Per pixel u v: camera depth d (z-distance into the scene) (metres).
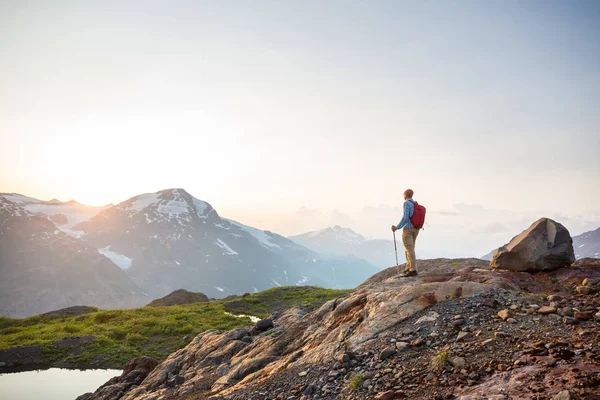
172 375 14.67
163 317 40.72
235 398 9.52
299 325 13.56
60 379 25.69
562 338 7.56
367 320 10.60
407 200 13.47
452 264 19.45
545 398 5.56
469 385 6.77
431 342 8.80
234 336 15.88
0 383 24.70
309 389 8.60
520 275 12.02
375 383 7.89
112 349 30.84
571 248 12.17
